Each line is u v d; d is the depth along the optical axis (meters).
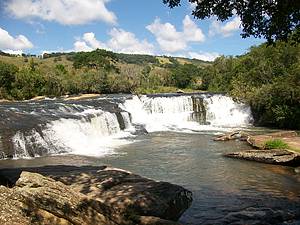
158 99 41.94
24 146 21.73
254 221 10.74
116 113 32.44
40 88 67.38
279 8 8.56
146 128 35.09
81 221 7.36
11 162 19.59
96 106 34.81
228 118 43.66
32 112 28.17
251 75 49.38
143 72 97.62
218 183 15.35
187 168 18.36
